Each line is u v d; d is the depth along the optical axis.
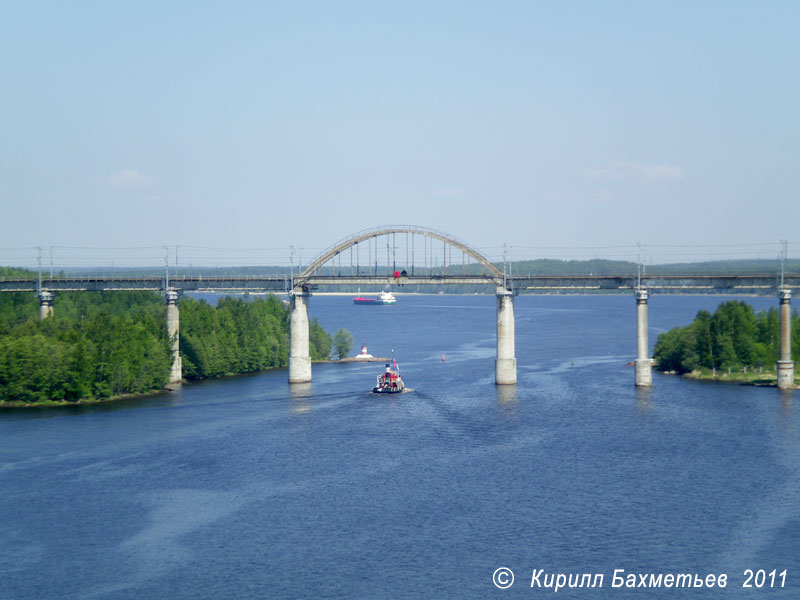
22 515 104.50
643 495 110.31
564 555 92.06
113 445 137.62
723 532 97.69
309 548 94.25
